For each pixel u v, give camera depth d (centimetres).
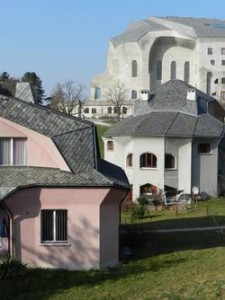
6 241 2647
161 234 3875
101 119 14300
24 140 2794
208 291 2111
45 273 2575
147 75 17112
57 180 2636
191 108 6581
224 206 5681
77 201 2653
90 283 2438
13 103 2872
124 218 4881
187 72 17575
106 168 3114
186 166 6228
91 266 2678
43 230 2666
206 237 3747
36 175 2698
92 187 2622
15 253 2636
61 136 2773
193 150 6262
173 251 3203
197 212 5238
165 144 6147
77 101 15975
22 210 2634
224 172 6669
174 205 5772
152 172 6191
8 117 2764
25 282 2441
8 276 2470
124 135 6347
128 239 3353
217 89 17388
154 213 5306
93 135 2859
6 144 2791
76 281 2469
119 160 6475
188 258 2964
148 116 6538
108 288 2347
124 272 2638
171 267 2742
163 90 6838
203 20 18738
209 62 17400
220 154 6606
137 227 3781
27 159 2794
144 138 6206
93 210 2669
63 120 2873
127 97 17075
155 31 17150
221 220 4594
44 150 2780
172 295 2100
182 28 17375
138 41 17025
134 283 2414
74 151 2758
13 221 2625
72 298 2217
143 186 6244
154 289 2280
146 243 3434
